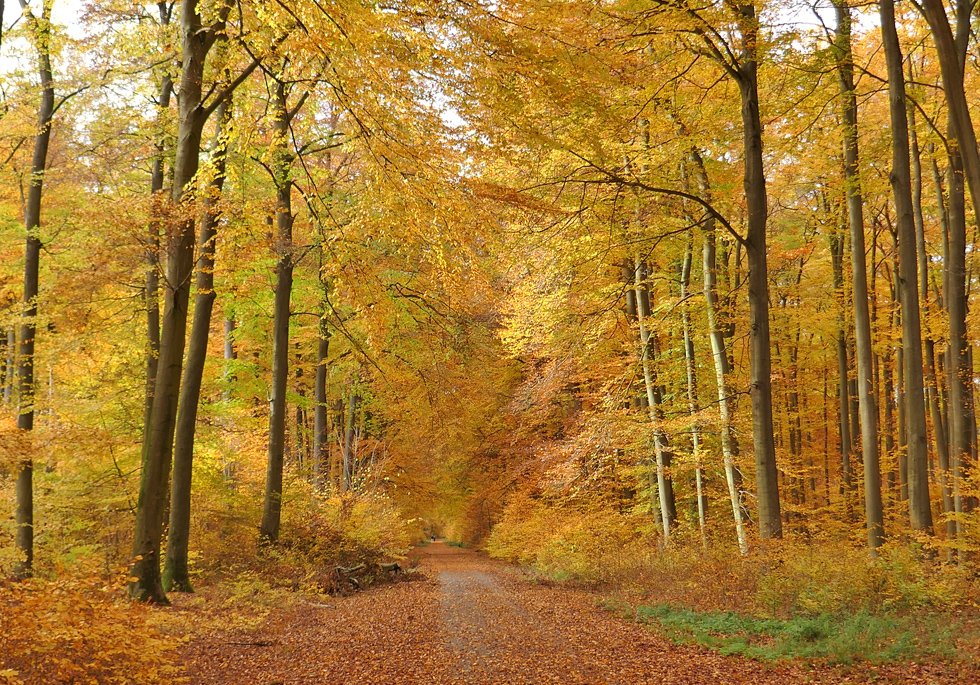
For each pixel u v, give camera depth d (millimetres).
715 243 16062
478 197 9812
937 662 6836
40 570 13367
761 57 11445
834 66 12500
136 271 12172
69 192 15586
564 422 22125
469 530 35156
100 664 5707
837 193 16109
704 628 8977
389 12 7883
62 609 5852
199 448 16719
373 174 9820
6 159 15742
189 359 12328
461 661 7480
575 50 9570
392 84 8336
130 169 16500
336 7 7043
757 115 11977
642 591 12867
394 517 21812
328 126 16766
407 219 9711
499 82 8945
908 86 13805
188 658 7395
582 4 9938
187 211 10461
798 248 22297
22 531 13375
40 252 16031
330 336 21516
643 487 21312
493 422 26656
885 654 6988
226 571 13453
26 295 13984
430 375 19828
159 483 10320
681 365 18016
